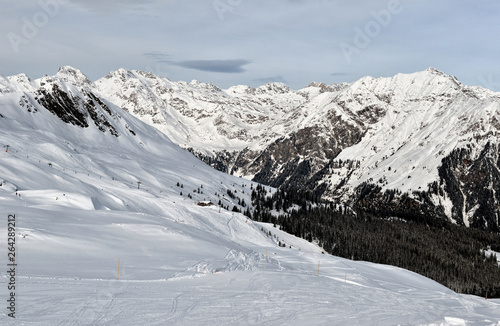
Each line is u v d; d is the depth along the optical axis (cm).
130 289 3578
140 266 4678
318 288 4366
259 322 2948
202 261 5297
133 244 5956
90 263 4519
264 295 3756
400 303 4172
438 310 4100
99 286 3559
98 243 5550
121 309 2969
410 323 3100
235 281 4306
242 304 3388
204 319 2917
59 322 2570
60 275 3794
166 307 3128
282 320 3033
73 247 5116
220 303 3366
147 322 2756
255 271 4956
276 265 6134
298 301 3656
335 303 3731
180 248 6247
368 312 3503
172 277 4259
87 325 2586
